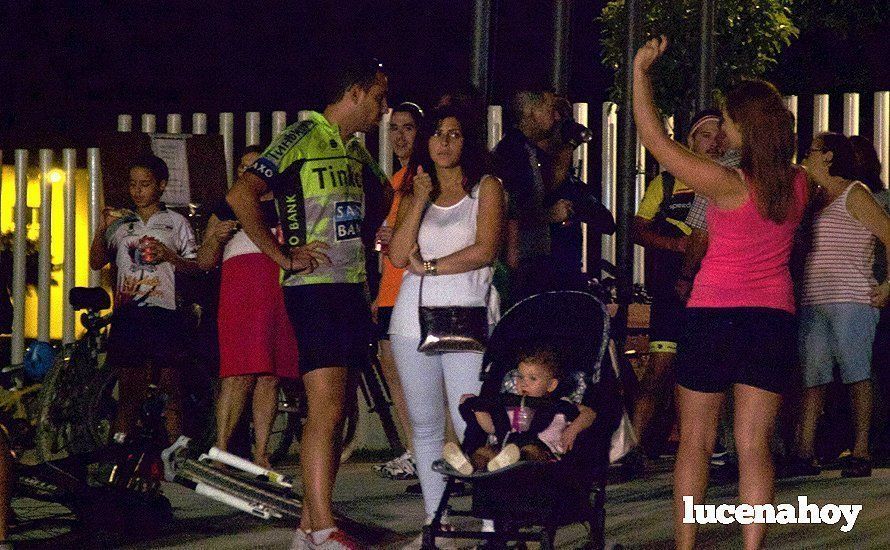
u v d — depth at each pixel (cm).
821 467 1752
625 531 1365
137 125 2678
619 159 1772
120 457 1406
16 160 2070
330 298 1214
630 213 1764
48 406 1755
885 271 1805
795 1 2327
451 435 1425
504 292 1350
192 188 1912
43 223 2055
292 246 1220
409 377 1256
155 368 1775
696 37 1975
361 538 1292
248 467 1373
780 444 1794
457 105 1245
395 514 1473
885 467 1755
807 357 1681
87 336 1773
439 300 1233
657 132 1142
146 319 1705
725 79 2003
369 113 1250
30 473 1352
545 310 1204
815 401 1694
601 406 1189
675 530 1177
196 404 1817
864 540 1304
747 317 1142
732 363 1145
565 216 1446
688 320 1167
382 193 1295
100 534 1382
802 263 1638
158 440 1421
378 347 1839
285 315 1662
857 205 1416
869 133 2153
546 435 1171
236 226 1653
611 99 2119
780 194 1134
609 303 1460
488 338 1235
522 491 1126
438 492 1266
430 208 1252
